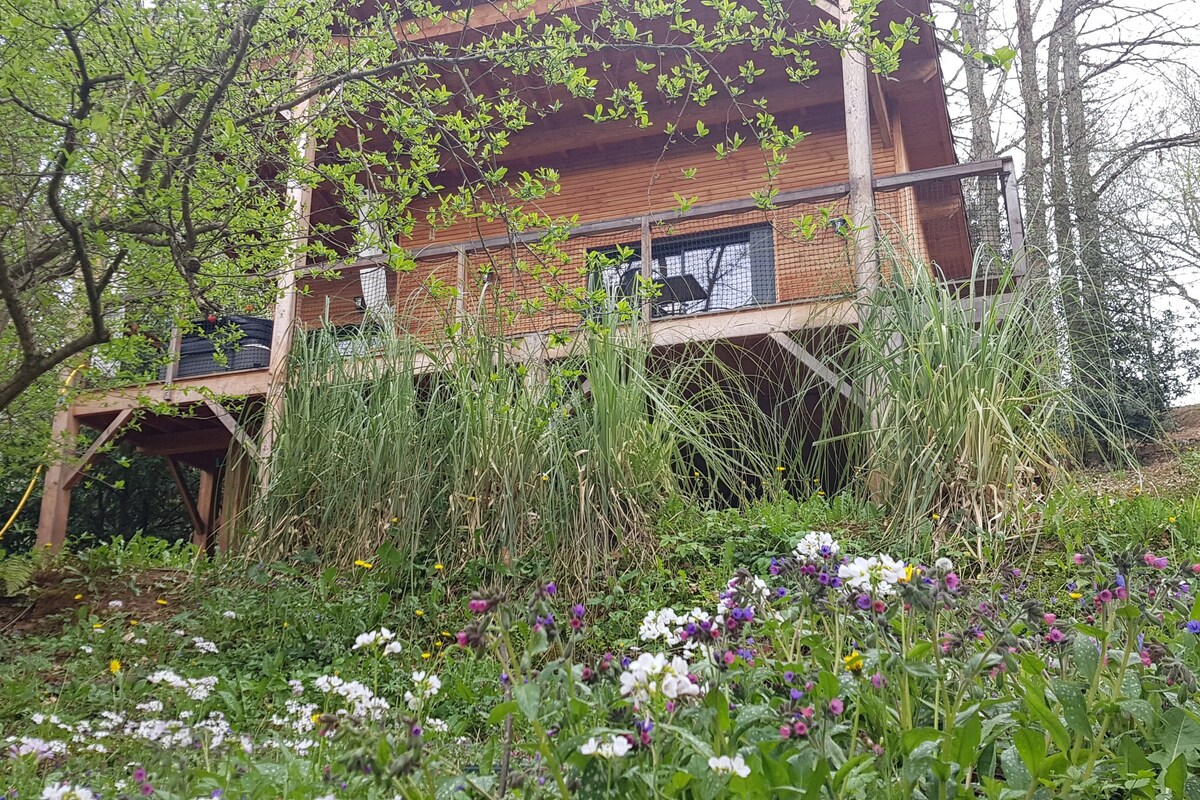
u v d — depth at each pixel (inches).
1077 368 233.6
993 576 190.1
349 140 412.8
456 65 213.5
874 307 241.9
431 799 77.7
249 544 257.1
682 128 442.3
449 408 249.3
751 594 105.5
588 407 246.4
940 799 84.0
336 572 235.9
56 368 281.7
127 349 249.4
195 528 431.2
